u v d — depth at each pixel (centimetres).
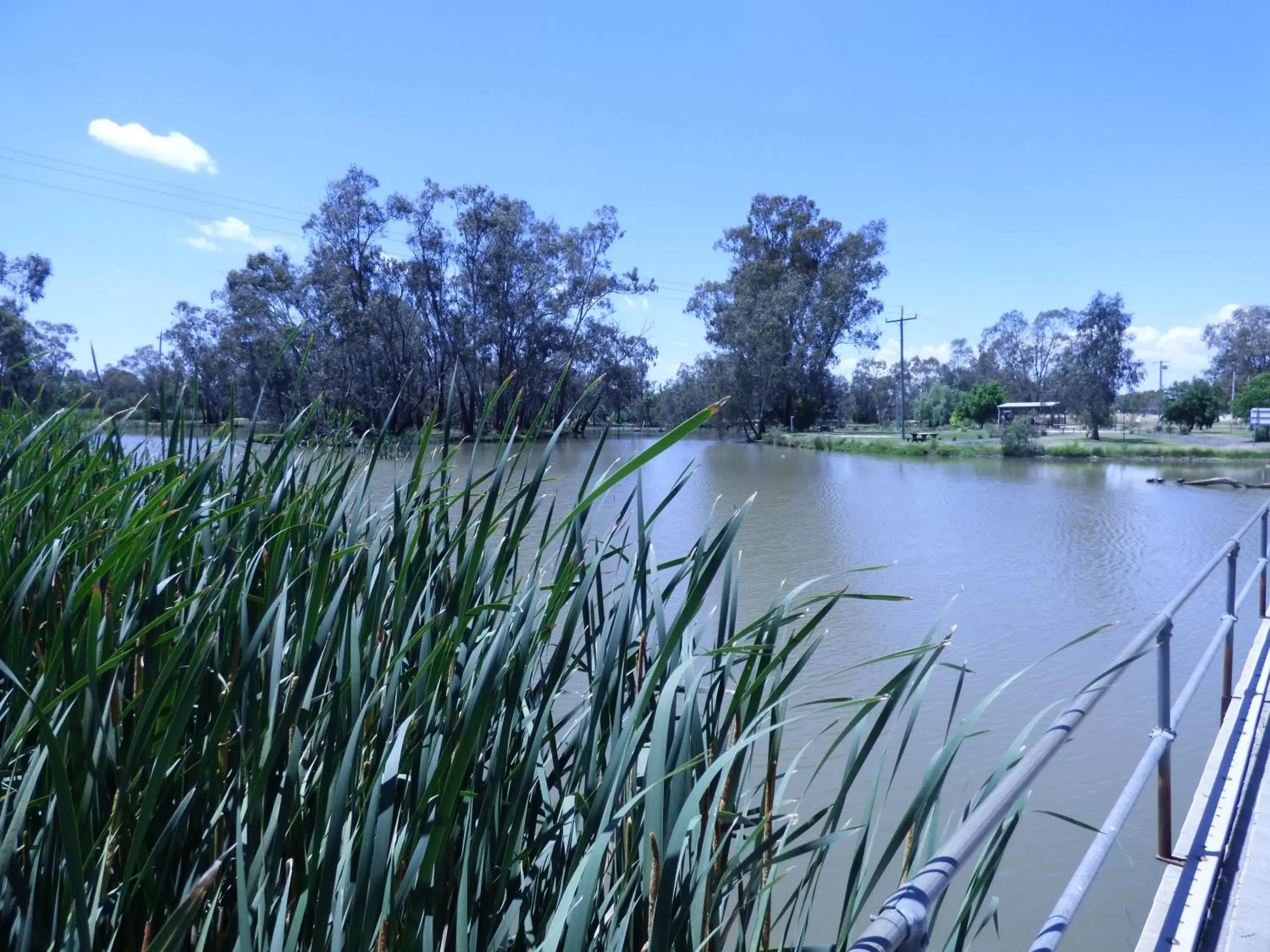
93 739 93
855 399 7212
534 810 122
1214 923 169
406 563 127
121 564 117
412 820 93
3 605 122
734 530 97
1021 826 391
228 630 117
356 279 3481
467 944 88
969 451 3253
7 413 209
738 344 4378
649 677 99
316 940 81
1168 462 2942
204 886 70
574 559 121
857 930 291
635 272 4100
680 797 97
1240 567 1040
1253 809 211
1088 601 845
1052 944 103
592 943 107
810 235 4891
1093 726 504
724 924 114
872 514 1534
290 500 152
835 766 429
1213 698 551
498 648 90
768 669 113
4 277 3581
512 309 3747
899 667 607
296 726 102
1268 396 5734
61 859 94
